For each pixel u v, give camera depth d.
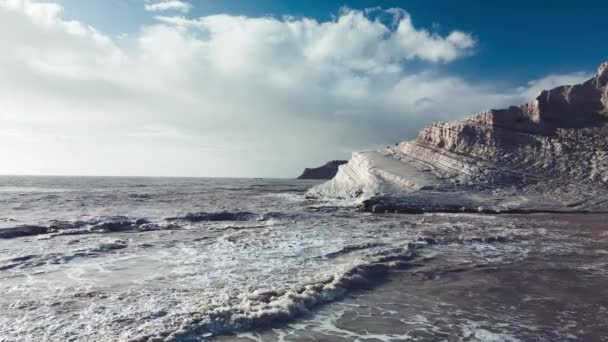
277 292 8.16
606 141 38.41
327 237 16.11
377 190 34.41
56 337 5.99
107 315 6.92
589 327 6.80
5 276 9.72
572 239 16.27
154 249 13.37
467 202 30.03
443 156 41.25
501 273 10.54
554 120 43.50
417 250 13.50
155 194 45.56
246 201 36.47
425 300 8.27
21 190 55.25
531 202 29.80
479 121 45.38
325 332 6.49
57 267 10.73
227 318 6.73
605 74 46.31
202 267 10.79
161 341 5.82
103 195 42.16
